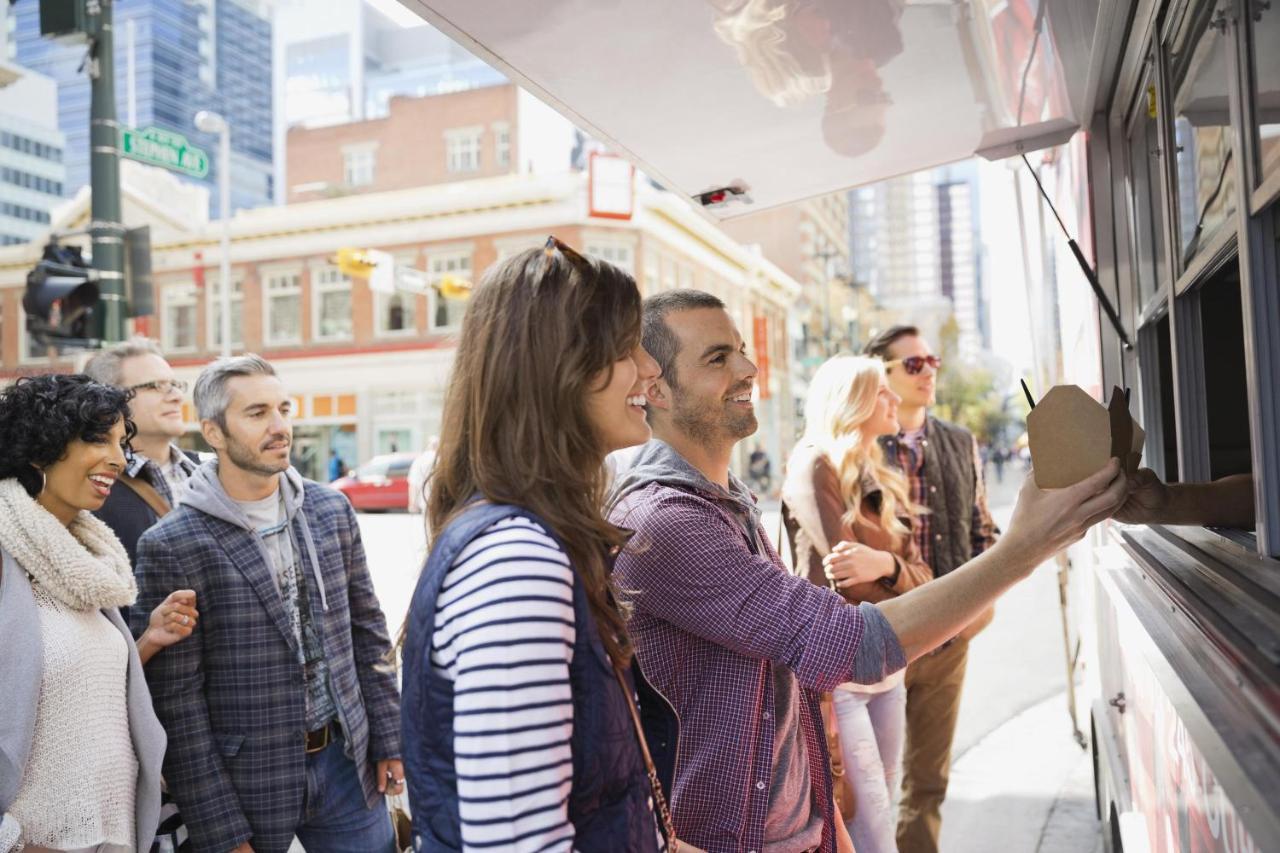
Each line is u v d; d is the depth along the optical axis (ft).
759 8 5.79
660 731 4.83
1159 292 6.77
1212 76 4.69
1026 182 15.33
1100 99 8.36
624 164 65.62
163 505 9.98
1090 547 12.03
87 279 20.33
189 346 116.67
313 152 142.10
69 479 6.98
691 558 5.20
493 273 4.00
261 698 8.32
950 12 6.06
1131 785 8.45
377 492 77.97
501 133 135.33
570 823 3.29
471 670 3.21
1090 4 6.17
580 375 3.83
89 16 20.06
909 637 4.79
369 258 78.95
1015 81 7.66
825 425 10.65
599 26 5.98
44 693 6.49
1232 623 3.32
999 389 244.42
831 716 9.01
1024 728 18.54
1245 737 2.73
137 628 8.18
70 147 322.14
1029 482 4.87
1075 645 17.28
